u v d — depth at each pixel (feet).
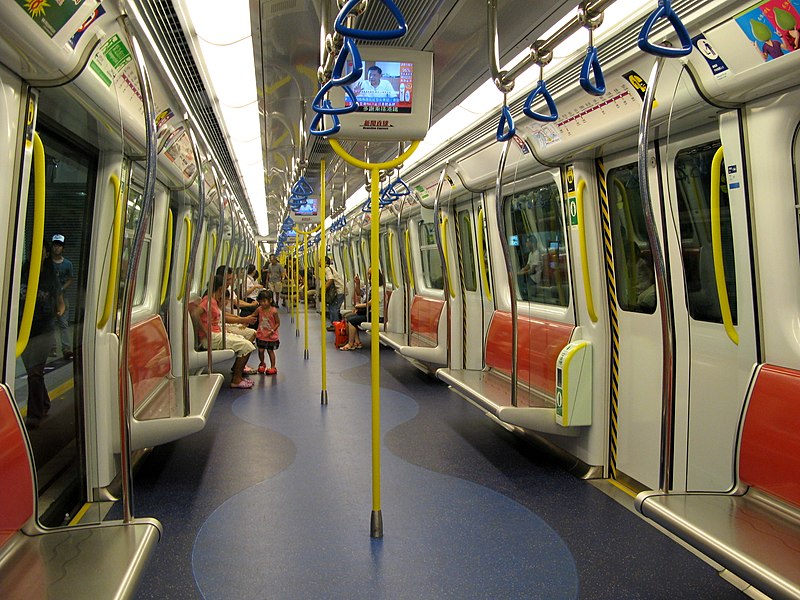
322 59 8.10
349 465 12.96
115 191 10.11
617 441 11.96
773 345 7.84
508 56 11.46
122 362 7.13
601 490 11.48
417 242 26.00
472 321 19.99
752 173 7.92
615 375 11.91
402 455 13.66
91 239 10.09
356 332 31.71
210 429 15.85
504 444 14.53
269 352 24.09
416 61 8.81
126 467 7.22
